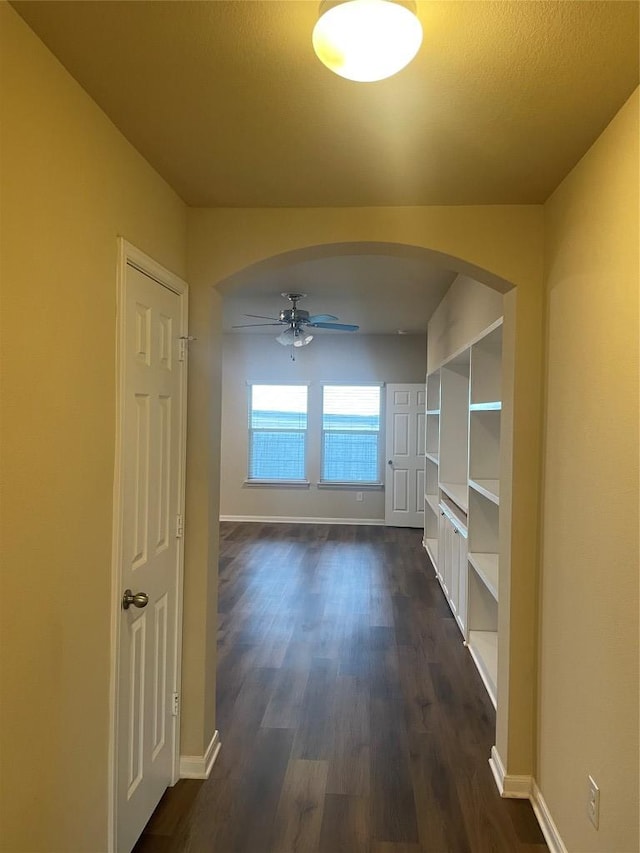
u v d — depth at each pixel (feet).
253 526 26.66
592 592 5.86
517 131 5.88
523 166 6.70
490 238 7.95
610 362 5.49
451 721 9.90
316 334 27.20
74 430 5.14
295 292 17.47
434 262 8.55
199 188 7.52
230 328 25.50
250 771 8.41
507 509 8.29
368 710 10.23
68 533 5.07
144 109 5.57
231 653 12.64
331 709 10.25
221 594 16.78
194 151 6.46
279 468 27.78
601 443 5.68
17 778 4.37
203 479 8.32
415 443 26.78
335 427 27.55
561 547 6.84
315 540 23.93
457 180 7.14
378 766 8.57
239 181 7.27
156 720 7.41
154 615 7.27
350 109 5.52
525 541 7.93
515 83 5.04
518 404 7.91
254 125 5.87
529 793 7.90
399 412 26.86
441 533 17.93
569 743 6.49
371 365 27.17
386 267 14.46
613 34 4.38
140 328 6.64
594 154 6.05
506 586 8.28
